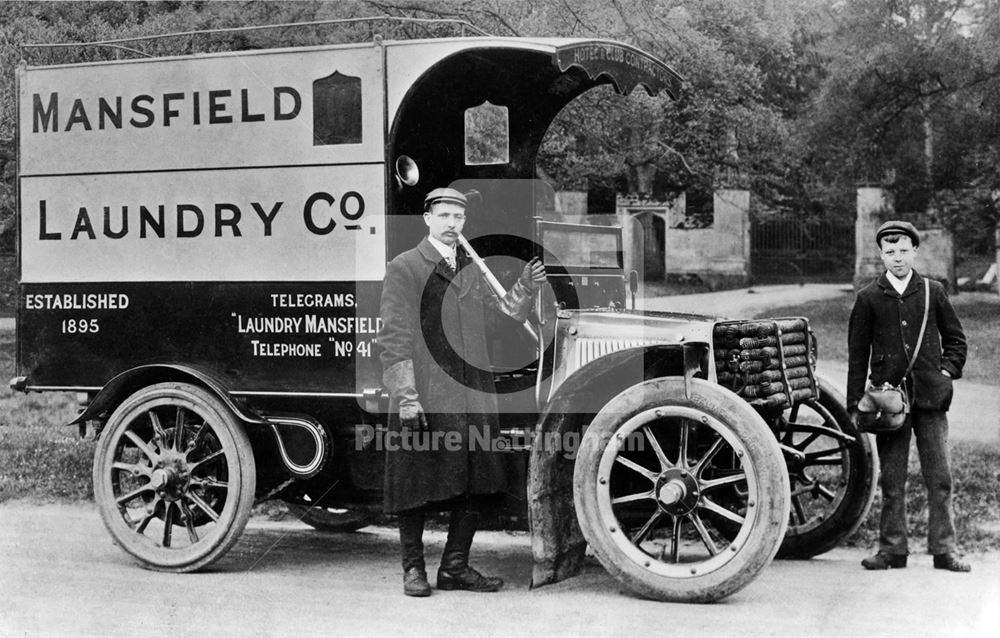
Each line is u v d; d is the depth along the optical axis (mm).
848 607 4973
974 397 11055
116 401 5945
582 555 5480
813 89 13594
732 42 12422
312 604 5117
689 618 4746
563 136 10805
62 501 8195
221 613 4988
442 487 5082
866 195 15086
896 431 5848
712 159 12758
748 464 4863
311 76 5520
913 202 15117
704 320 5324
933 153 13789
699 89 12078
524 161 6391
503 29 9914
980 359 12625
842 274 19281
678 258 20234
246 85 5621
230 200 5656
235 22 9742
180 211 5746
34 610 5035
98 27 9594
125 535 5828
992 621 4773
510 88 6219
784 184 15133
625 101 10750
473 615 4898
